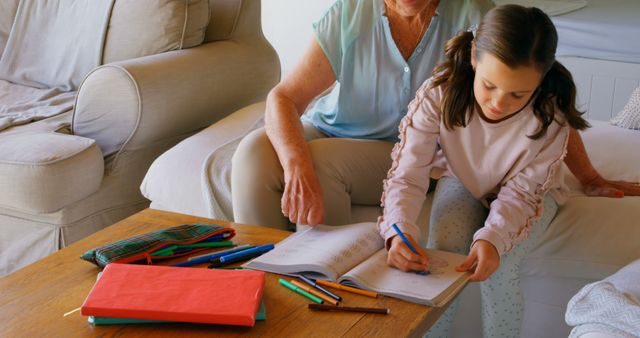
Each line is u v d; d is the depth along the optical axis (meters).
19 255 2.22
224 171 1.89
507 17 1.26
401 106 1.76
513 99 1.28
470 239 1.52
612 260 1.55
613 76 2.81
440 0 1.71
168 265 1.28
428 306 1.15
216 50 2.52
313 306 1.13
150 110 2.22
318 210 1.53
